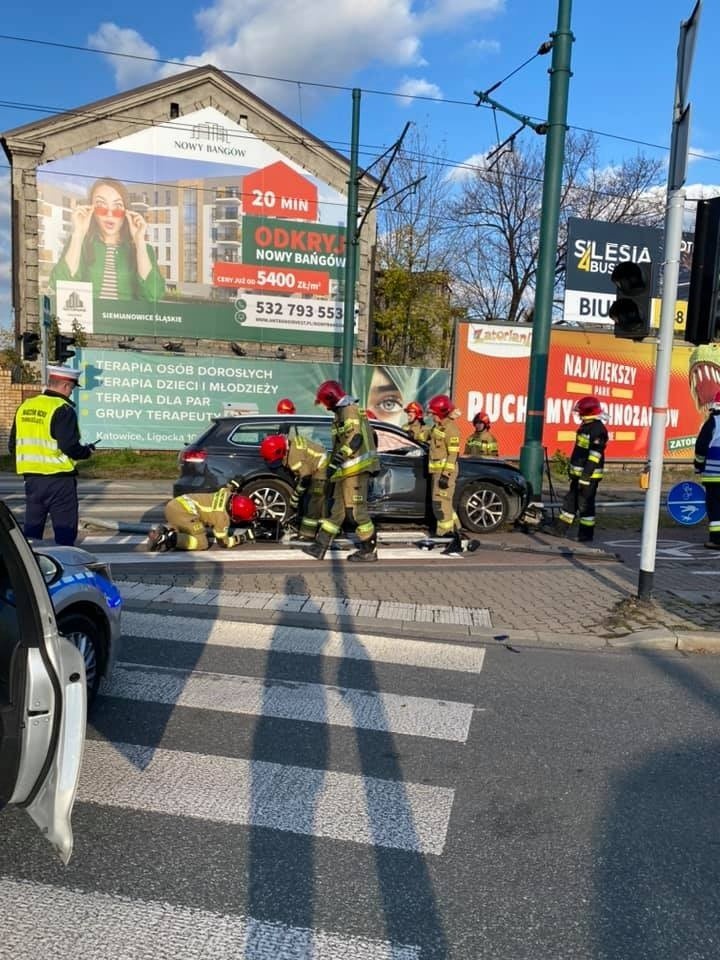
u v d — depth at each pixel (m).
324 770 3.82
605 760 4.03
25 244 22.03
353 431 8.13
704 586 7.65
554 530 10.23
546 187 10.71
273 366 21.16
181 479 9.52
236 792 3.58
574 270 21.77
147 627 6.02
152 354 20.36
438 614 6.56
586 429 9.85
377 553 8.81
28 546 2.80
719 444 9.61
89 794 3.54
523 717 4.55
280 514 9.52
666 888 2.95
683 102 5.94
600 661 5.63
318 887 2.90
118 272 22.67
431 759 3.98
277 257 23.97
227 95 23.05
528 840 3.26
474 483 10.13
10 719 2.82
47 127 21.73
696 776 3.88
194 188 23.09
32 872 2.95
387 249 33.03
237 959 2.51
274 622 6.27
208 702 4.61
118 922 2.67
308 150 23.89
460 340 19.83
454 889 2.91
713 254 6.30
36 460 6.54
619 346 20.91
